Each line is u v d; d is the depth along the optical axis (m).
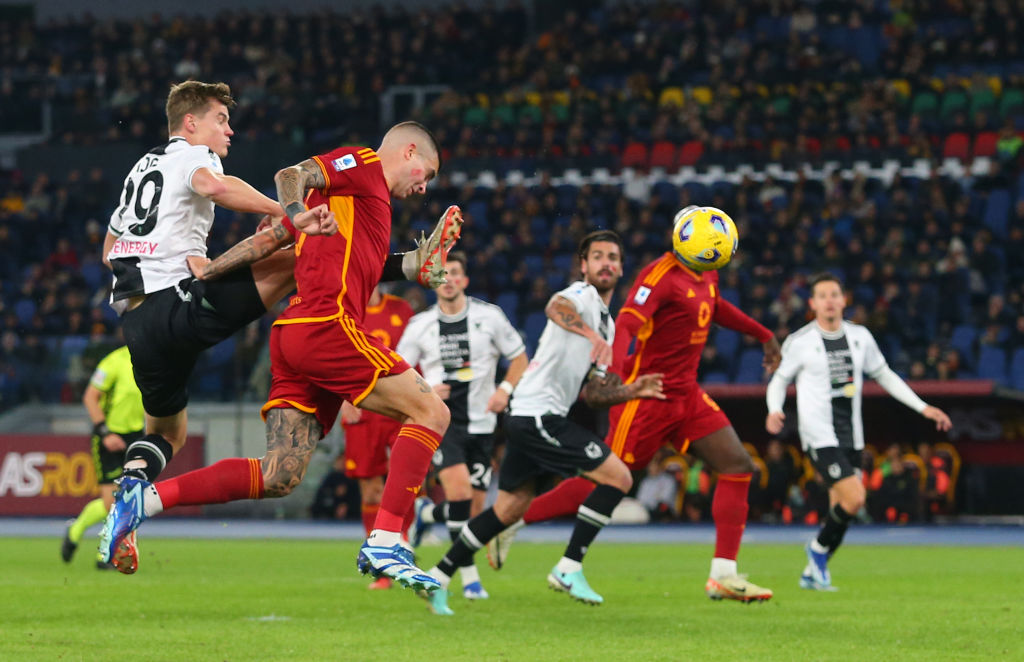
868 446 44.62
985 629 14.47
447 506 19.50
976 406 43.44
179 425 12.52
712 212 17.12
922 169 59.78
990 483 43.69
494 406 20.66
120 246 11.93
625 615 16.02
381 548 11.58
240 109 67.31
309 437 12.11
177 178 11.77
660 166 62.50
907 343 46.72
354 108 69.12
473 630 14.32
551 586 17.11
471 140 64.94
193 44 74.25
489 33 75.75
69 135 67.69
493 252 55.28
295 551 30.30
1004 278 51.53
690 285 17.16
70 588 19.95
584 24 73.44
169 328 11.60
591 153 63.81
